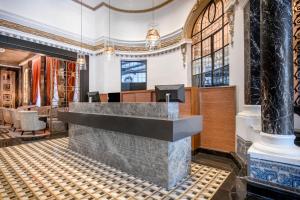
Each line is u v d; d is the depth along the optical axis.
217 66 6.46
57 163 4.53
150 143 3.57
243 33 4.54
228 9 5.17
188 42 7.82
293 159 2.37
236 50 4.89
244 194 2.71
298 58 3.89
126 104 4.03
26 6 7.26
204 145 5.42
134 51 9.51
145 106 3.70
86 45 9.24
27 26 7.27
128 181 3.60
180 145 3.62
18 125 8.55
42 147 5.97
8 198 2.98
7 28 6.75
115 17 9.48
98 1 9.25
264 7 2.65
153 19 9.25
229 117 4.92
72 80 9.34
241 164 3.99
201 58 7.39
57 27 8.16
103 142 4.57
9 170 4.09
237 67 4.84
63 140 6.96
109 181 3.59
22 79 13.44
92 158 4.89
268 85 2.61
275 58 2.54
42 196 3.04
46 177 3.75
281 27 2.52
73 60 8.86
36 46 7.55
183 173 3.71
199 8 7.04
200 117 3.99
